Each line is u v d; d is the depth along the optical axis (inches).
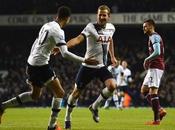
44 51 537.0
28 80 557.3
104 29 606.2
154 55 684.7
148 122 731.4
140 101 1804.9
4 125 692.7
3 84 1961.1
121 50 2185.0
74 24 2151.8
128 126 676.1
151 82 704.4
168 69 1989.4
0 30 2412.6
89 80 613.0
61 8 539.8
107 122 772.0
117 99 1343.5
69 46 594.9
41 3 2251.5
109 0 2239.2
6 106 560.4
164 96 1811.0
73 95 611.5
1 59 2206.0
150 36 697.0
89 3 2242.9
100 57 608.1
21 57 2229.3
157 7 2228.1
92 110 637.9
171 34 2341.3
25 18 2165.4
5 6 2284.7
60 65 2028.8
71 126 669.3
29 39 2389.3
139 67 2064.5
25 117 943.0
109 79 598.9
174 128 642.2
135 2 2233.0
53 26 528.7
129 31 2365.9
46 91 1841.8
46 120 833.5
